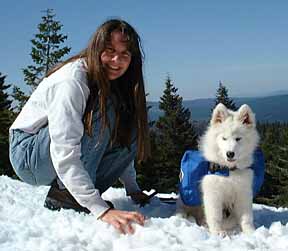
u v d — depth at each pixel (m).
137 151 1.74
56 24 10.30
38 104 1.59
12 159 1.68
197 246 1.28
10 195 1.96
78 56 1.60
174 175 10.34
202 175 1.73
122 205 1.92
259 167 1.76
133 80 1.65
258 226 1.69
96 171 1.72
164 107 11.29
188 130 10.70
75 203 1.66
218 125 1.79
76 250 1.22
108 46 1.50
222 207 1.71
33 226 1.43
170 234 1.37
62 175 1.45
